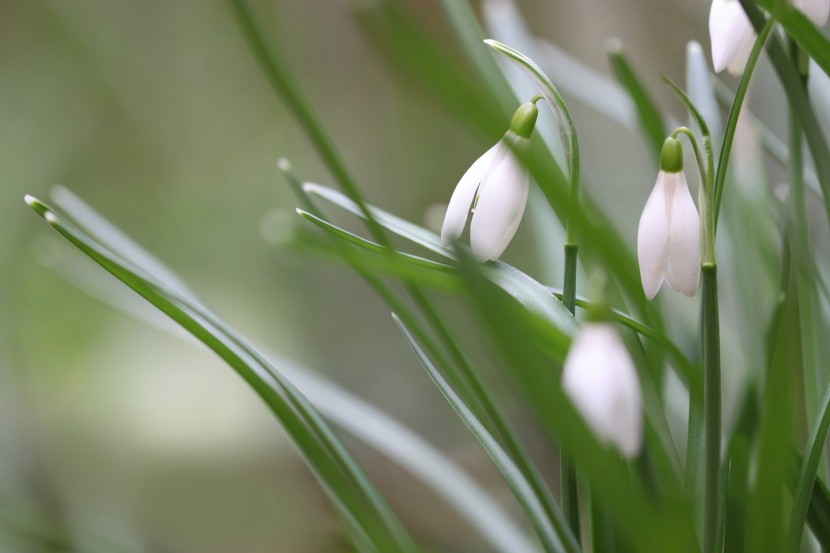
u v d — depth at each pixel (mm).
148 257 631
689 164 737
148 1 1749
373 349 1485
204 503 1307
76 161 1688
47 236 1605
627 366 481
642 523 483
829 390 530
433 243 541
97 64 1737
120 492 1326
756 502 511
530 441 1160
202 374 1503
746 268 629
